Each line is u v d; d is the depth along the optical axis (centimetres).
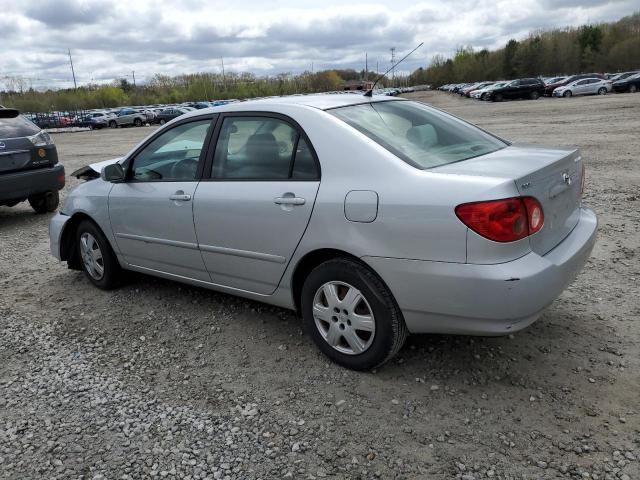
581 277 464
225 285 399
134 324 432
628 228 594
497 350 353
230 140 382
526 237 278
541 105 3086
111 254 490
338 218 314
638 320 380
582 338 361
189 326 421
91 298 494
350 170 316
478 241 271
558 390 308
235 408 312
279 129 355
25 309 479
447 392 313
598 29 9331
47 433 299
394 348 318
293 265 345
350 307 325
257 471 261
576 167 347
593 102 2977
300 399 316
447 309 287
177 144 417
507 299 271
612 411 287
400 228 291
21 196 800
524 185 278
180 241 411
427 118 380
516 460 257
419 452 267
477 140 370
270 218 346
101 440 290
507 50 10088
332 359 347
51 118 5428
